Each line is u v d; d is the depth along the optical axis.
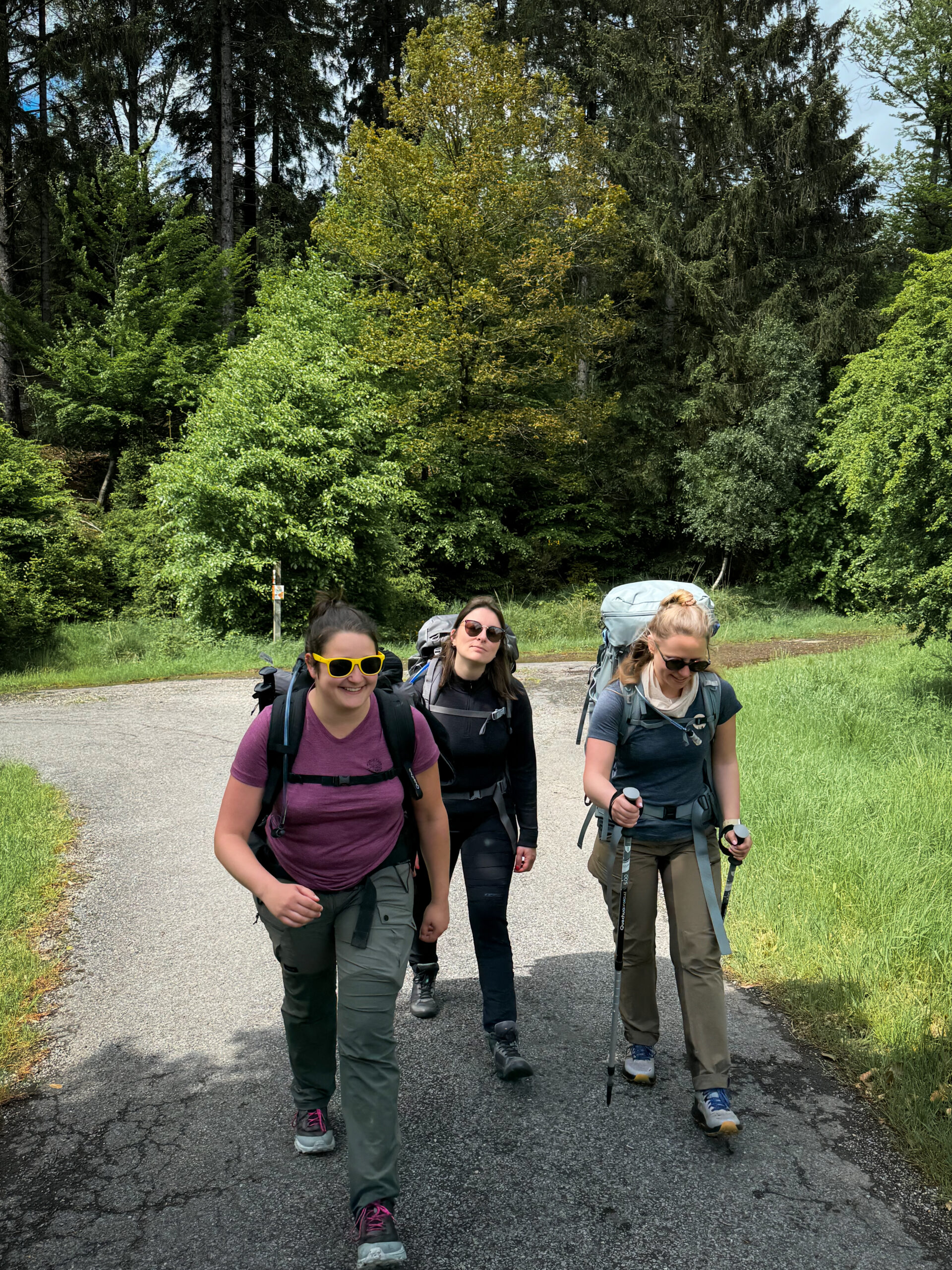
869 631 22.00
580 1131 2.91
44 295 29.89
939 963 3.91
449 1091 3.15
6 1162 2.82
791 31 27.45
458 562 25.81
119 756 8.77
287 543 18.66
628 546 30.86
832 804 5.85
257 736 2.43
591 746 2.94
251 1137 2.93
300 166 34.88
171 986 4.03
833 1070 3.28
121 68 28.56
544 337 24.83
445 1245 2.41
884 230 29.97
